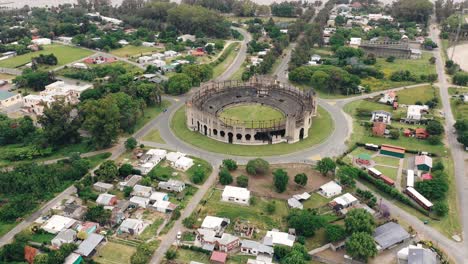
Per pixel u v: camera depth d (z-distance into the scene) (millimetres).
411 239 179375
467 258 169125
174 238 179000
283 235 177500
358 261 165500
